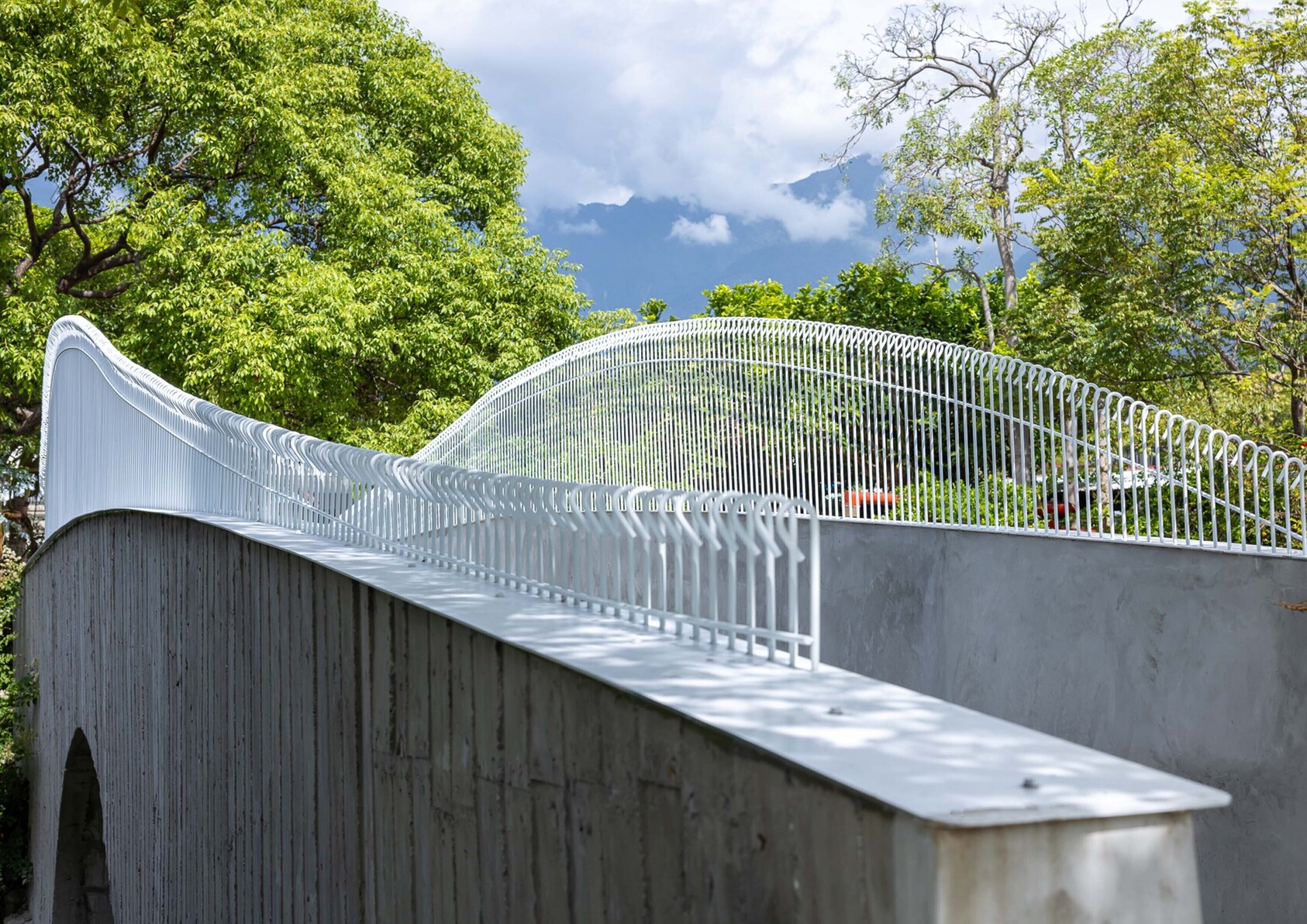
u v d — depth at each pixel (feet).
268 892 22.62
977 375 34.60
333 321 63.98
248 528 25.38
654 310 137.59
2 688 68.33
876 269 85.25
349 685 18.52
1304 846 22.62
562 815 11.97
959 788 7.16
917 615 34.47
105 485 41.65
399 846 16.42
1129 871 6.93
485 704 13.76
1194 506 32.37
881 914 7.18
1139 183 49.39
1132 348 49.49
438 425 69.97
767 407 41.57
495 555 16.89
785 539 10.96
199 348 62.34
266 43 66.74
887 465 37.47
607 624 13.28
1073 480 32.12
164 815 31.50
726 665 10.93
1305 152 47.11
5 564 77.25
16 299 64.34
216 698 26.94
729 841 9.07
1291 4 49.21
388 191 72.02
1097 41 70.79
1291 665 23.18
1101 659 28.17
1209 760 25.05
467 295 73.00
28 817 63.10
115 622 39.17
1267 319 47.73
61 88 60.54
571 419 48.78
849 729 8.63
